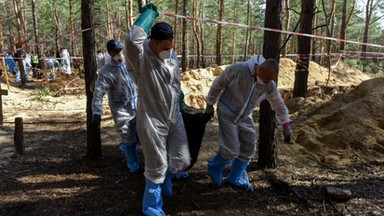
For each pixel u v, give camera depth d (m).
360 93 5.79
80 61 21.47
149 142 2.77
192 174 4.07
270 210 3.22
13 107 9.28
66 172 4.17
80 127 6.91
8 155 4.89
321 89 11.20
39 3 32.06
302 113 6.56
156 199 2.98
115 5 27.48
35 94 11.55
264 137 4.09
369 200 3.37
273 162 4.17
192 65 31.66
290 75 13.71
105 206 3.29
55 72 17.78
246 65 3.10
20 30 20.72
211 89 3.30
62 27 35.12
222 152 3.28
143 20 2.82
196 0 22.55
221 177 3.65
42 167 4.36
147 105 2.76
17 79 15.33
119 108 4.06
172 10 27.02
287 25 20.19
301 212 3.18
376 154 4.56
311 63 15.13
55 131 6.54
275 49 3.76
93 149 4.59
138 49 2.69
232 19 30.67
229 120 3.28
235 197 3.47
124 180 3.91
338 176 3.96
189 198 3.44
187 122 3.15
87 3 4.16
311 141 4.86
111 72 3.98
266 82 3.03
